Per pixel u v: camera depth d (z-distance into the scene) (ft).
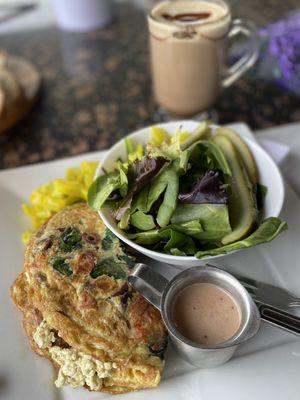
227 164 0.85
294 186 1.02
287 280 0.83
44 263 0.76
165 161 0.79
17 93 1.27
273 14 1.71
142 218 0.77
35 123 1.29
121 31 1.69
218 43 1.11
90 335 0.69
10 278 0.85
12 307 0.80
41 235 0.82
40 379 0.70
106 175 0.86
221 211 0.75
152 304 0.72
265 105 1.33
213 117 1.29
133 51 1.59
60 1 1.64
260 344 0.74
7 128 1.24
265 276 0.83
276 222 0.77
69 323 0.69
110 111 1.33
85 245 0.80
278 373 0.70
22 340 0.75
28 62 1.54
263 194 0.88
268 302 0.77
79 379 0.67
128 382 0.68
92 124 1.28
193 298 0.73
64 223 0.84
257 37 1.26
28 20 1.80
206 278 0.75
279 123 1.26
